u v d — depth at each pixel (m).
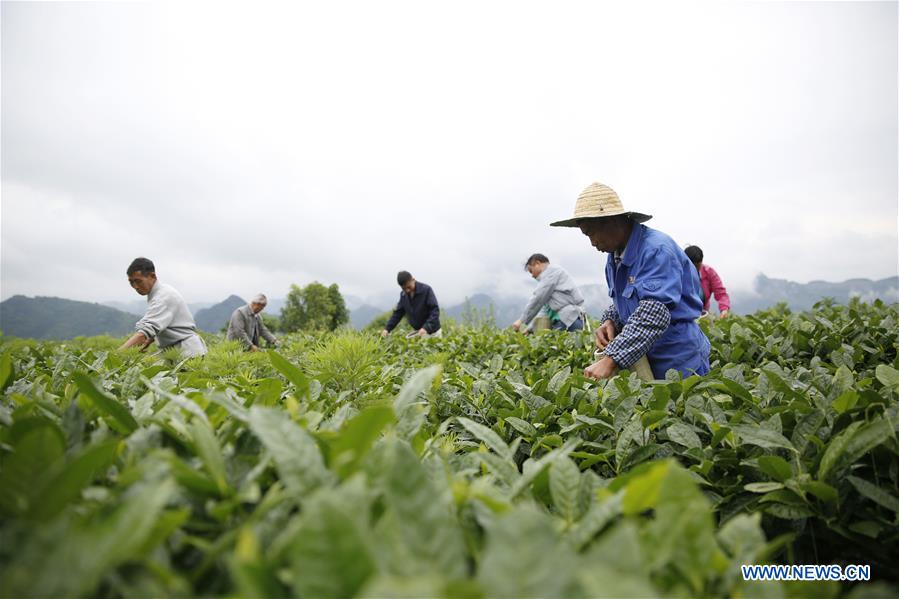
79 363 2.49
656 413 1.92
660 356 3.33
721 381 2.35
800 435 1.63
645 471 1.15
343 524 0.61
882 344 3.59
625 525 0.72
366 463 0.90
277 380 1.60
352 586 0.60
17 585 0.58
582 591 0.60
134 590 0.65
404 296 8.68
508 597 0.60
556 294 7.18
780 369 2.52
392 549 0.68
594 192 3.37
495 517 0.90
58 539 0.61
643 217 3.32
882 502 1.25
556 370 3.30
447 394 2.48
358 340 2.25
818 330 4.00
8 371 1.99
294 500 0.88
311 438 0.99
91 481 0.97
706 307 7.34
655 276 3.09
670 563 0.83
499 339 5.42
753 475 1.61
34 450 0.81
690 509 0.82
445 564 0.69
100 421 1.33
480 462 1.34
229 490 0.94
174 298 5.39
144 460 0.98
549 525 0.66
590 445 1.89
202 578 0.79
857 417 1.65
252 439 1.14
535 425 2.08
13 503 0.80
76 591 0.58
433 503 0.74
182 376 2.30
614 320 3.75
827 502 1.39
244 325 7.75
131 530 0.63
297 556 0.60
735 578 0.82
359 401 2.09
